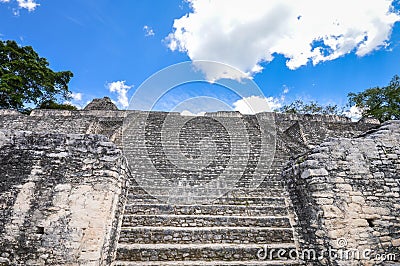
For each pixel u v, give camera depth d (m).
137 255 5.23
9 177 4.98
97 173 5.08
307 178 5.13
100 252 4.50
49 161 5.13
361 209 4.77
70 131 12.09
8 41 18.11
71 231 4.59
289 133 13.66
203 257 5.30
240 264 5.04
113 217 5.16
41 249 4.47
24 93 18.08
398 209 4.87
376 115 17.33
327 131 13.22
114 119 14.05
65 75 20.89
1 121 12.74
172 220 6.14
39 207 4.75
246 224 6.18
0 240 4.52
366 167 5.15
